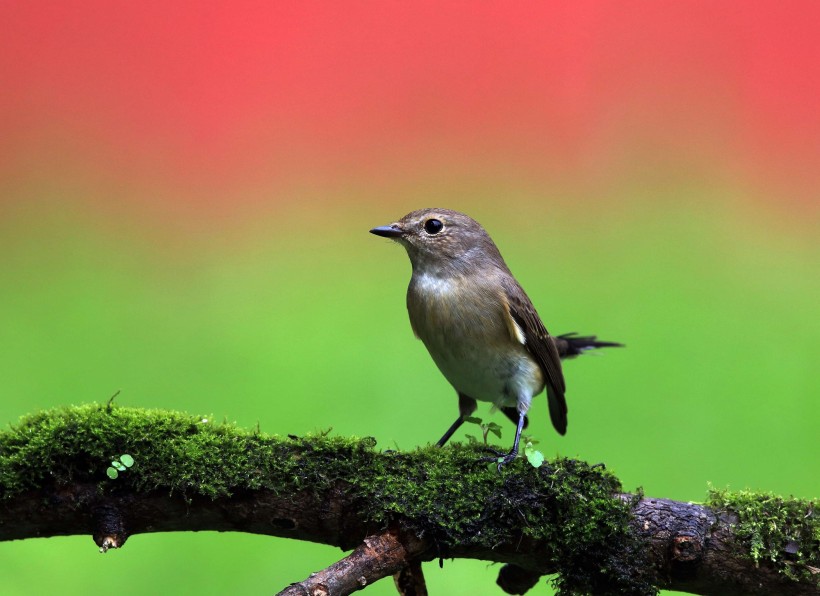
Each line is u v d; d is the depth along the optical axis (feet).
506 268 28.12
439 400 38.06
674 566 19.40
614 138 70.33
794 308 47.19
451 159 71.67
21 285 49.90
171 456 19.07
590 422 36.96
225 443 19.43
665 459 35.06
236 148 71.51
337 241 59.21
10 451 19.03
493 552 19.76
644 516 19.49
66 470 18.94
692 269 51.70
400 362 41.27
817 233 57.88
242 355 42.06
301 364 41.09
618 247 54.85
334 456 19.67
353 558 18.70
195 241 59.36
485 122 72.74
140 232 61.21
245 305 48.26
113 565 30.94
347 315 46.55
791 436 36.50
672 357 41.78
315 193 68.33
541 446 35.35
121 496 19.04
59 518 19.03
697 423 36.96
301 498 19.35
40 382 38.86
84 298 48.52
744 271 51.44
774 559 19.16
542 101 72.49
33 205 63.93
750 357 41.73
